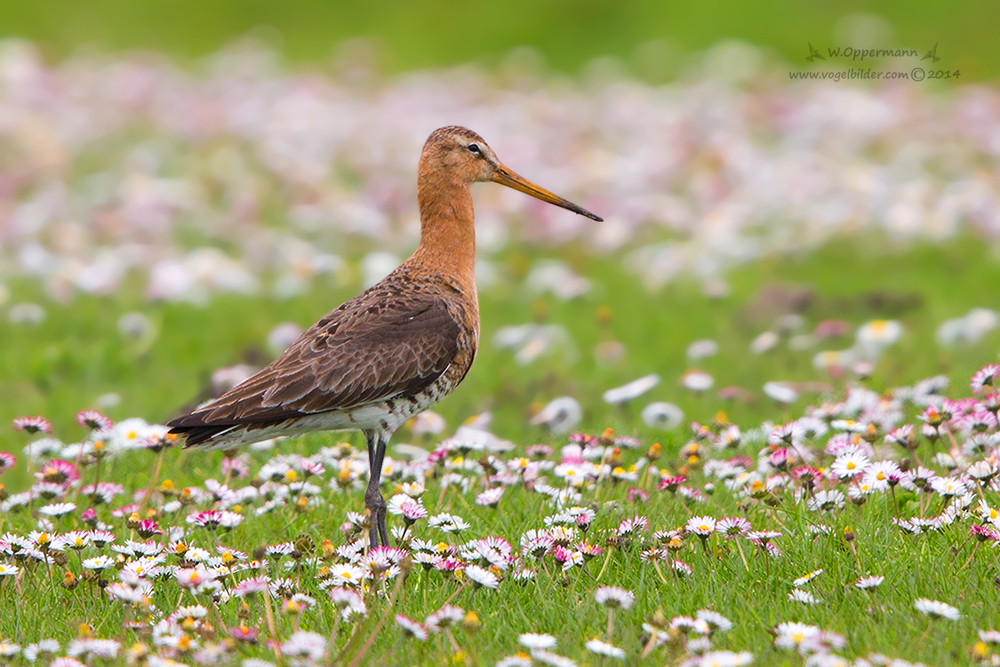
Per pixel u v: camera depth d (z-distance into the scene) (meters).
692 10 37.72
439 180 10.19
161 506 9.30
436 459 9.95
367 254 20.56
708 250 19.25
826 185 21.84
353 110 29.14
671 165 23.34
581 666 6.55
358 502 9.77
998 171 23.22
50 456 10.21
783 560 7.90
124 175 24.72
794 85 30.86
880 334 13.85
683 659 6.41
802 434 9.33
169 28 39.34
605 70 33.94
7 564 7.83
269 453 11.51
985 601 7.18
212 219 22.00
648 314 17.36
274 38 38.28
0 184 23.83
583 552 7.83
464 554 7.65
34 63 32.47
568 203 10.73
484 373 15.05
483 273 18.81
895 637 6.77
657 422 12.64
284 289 18.06
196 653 6.50
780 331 15.45
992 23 34.56
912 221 19.91
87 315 17.39
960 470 8.82
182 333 16.69
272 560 8.16
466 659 6.61
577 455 10.17
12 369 15.20
